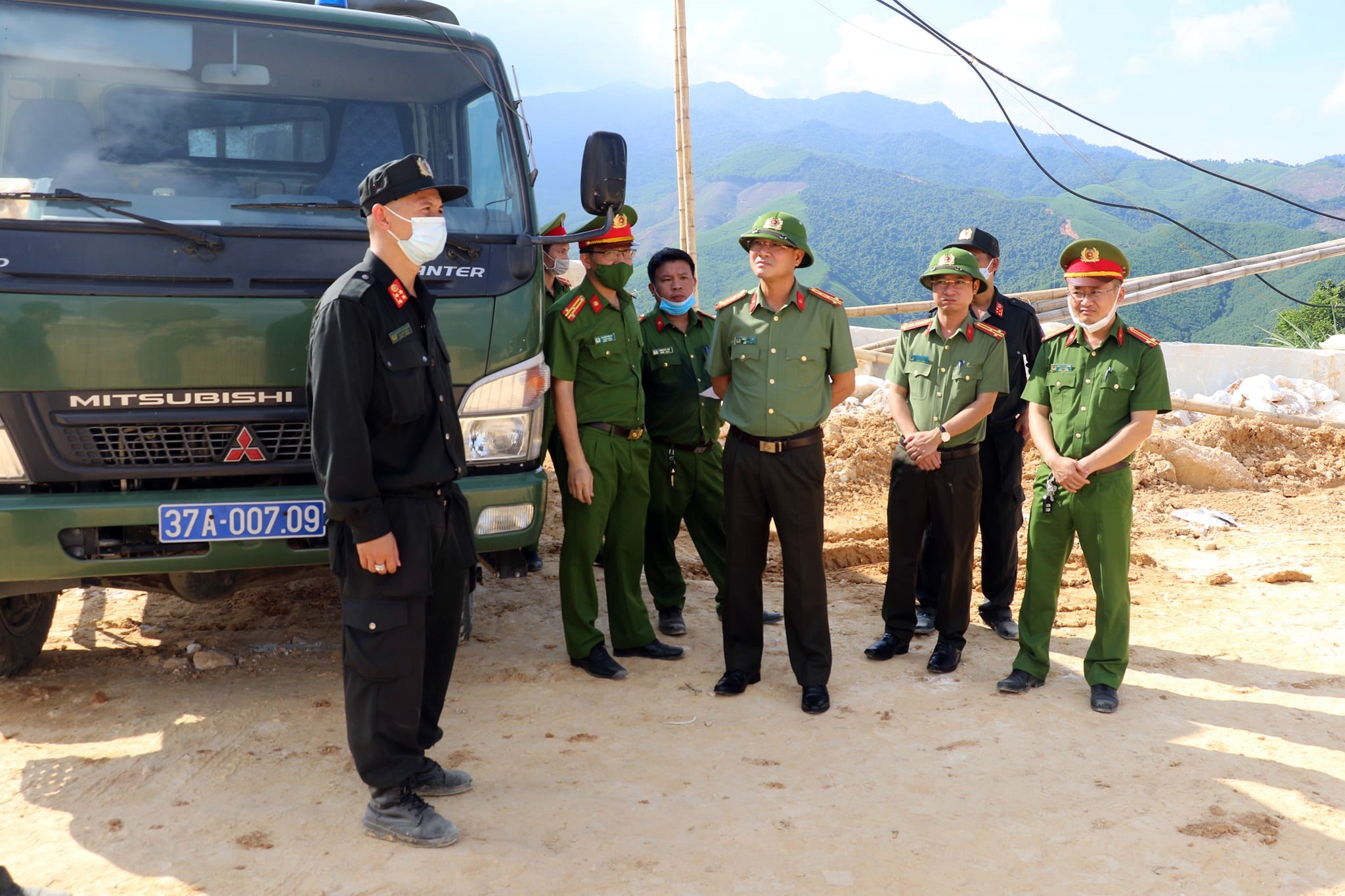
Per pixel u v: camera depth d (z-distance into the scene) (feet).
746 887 9.74
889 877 9.96
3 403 11.51
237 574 13.57
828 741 13.26
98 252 11.76
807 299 14.38
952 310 15.84
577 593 15.53
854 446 30.45
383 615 10.07
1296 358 45.68
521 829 10.78
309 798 11.37
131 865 9.91
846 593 20.59
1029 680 15.30
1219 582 21.15
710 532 18.04
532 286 13.73
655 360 17.01
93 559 11.84
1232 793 11.82
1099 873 10.08
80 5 13.28
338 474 9.63
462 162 14.32
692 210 44.98
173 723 13.30
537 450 13.89
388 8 15.40
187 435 12.11
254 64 13.70
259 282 12.21
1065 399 14.93
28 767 12.00
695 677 15.66
